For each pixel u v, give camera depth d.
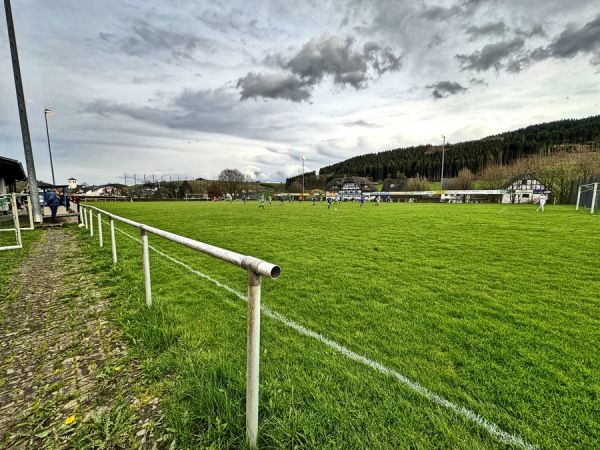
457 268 5.61
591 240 8.67
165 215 20.41
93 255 6.70
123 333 2.99
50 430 1.78
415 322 3.24
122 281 4.75
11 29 11.34
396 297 4.05
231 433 1.64
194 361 2.40
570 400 1.99
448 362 2.45
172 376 2.27
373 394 2.04
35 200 12.58
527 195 43.91
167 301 3.89
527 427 1.76
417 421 1.80
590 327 3.10
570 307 3.67
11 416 1.90
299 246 8.12
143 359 2.53
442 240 8.94
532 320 3.27
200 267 5.83
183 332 2.95
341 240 9.12
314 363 2.42
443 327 3.11
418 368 2.37
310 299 3.98
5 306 3.74
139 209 29.30
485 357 2.52
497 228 11.70
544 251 7.16
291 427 1.71
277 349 2.65
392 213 21.69
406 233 10.57
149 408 1.94
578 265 5.80
